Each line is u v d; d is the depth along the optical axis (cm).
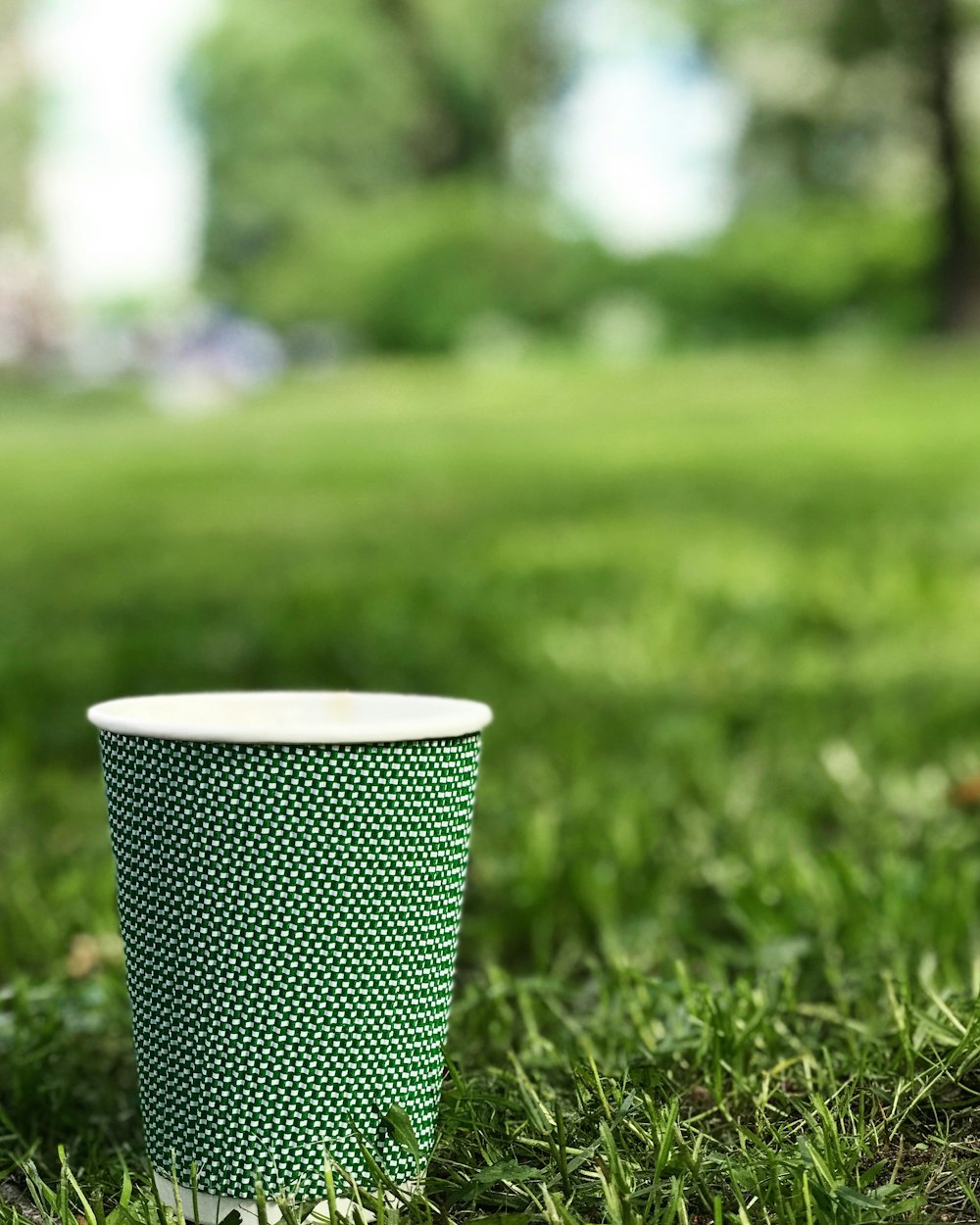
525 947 99
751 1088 75
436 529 324
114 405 820
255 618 220
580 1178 70
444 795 68
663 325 909
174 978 67
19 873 105
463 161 1107
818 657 177
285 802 66
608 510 339
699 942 93
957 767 128
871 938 92
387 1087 68
